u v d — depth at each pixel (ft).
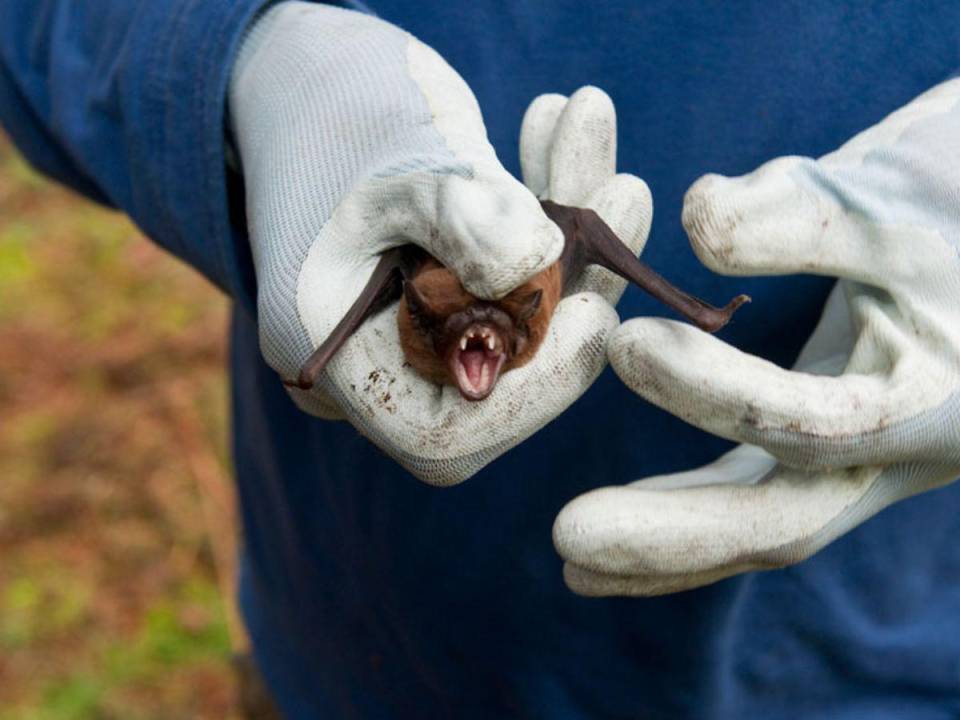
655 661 1.61
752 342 1.49
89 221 4.44
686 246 1.47
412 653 1.72
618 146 1.47
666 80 1.46
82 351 3.85
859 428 1.18
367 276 1.26
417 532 1.60
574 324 1.22
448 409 1.21
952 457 1.24
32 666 2.86
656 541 1.24
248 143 1.37
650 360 1.19
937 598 1.69
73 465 3.42
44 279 4.16
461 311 1.17
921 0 1.45
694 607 1.55
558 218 1.26
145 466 3.42
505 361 1.19
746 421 1.19
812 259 1.23
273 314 1.26
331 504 1.69
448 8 1.48
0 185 4.67
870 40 1.45
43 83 1.63
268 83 1.37
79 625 2.96
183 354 3.84
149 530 3.23
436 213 1.19
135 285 4.13
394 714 1.80
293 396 1.35
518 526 1.56
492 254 1.12
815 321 1.49
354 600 1.74
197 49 1.39
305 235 1.26
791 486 1.26
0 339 3.88
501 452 1.23
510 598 1.61
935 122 1.26
